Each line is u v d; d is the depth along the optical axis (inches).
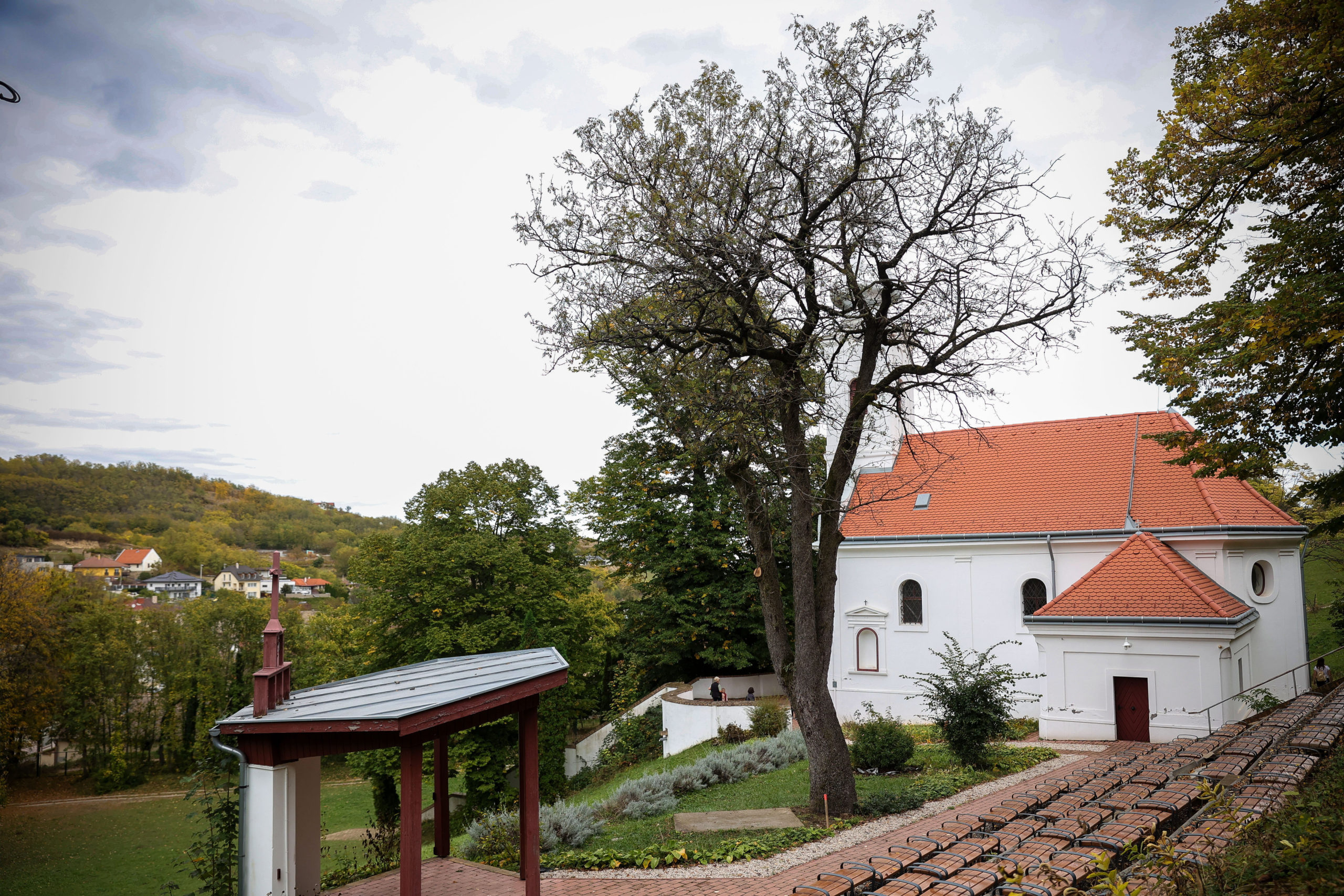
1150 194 687.7
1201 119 620.4
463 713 335.6
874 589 1263.5
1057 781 547.5
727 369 668.7
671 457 1097.4
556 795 1162.0
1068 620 967.6
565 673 408.2
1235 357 578.2
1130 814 388.2
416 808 320.8
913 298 660.7
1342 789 368.5
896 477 1338.6
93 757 2159.2
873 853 475.2
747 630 1473.9
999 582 1172.5
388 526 4436.5
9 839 1565.0
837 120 633.0
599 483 1563.7
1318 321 519.2
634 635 1576.0
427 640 1177.4
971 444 1332.4
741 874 458.6
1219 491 1073.5
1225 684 891.4
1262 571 1042.7
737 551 1476.4
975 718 743.7
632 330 625.6
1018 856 339.6
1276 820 333.1
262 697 331.0
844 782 611.8
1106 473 1176.8
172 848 1466.5
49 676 1972.2
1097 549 1103.0
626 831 588.7
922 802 618.8
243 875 325.4
